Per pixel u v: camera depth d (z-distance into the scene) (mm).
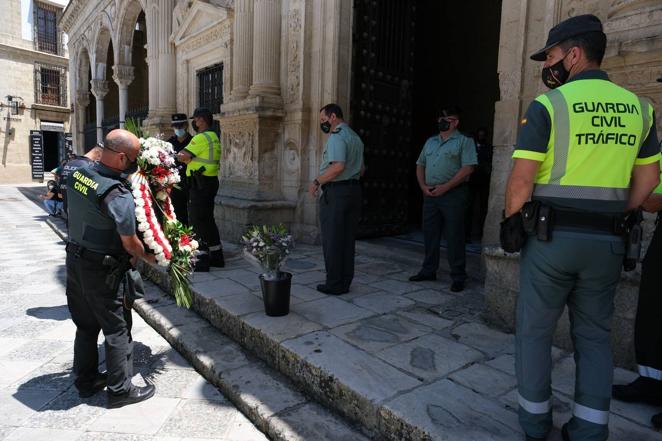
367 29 6211
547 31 3311
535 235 1824
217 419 2535
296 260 5324
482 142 7176
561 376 2545
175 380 2996
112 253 2566
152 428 2438
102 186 2488
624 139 1720
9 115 22375
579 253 1742
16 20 22484
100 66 16422
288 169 6492
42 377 2990
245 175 6719
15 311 4227
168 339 3635
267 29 6352
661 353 2203
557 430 2018
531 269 1871
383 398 2264
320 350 2809
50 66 24203
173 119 5855
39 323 3926
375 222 6641
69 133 25219
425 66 9820
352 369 2562
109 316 2580
